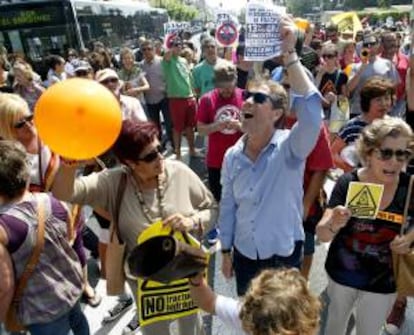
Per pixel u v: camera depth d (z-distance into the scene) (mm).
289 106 2557
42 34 11938
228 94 4090
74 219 2900
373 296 2375
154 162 2125
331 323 2578
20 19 11852
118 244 2266
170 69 7211
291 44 2115
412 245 2250
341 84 5676
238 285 2725
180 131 7480
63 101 1430
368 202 2121
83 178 2219
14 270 2096
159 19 22328
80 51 11156
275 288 1423
